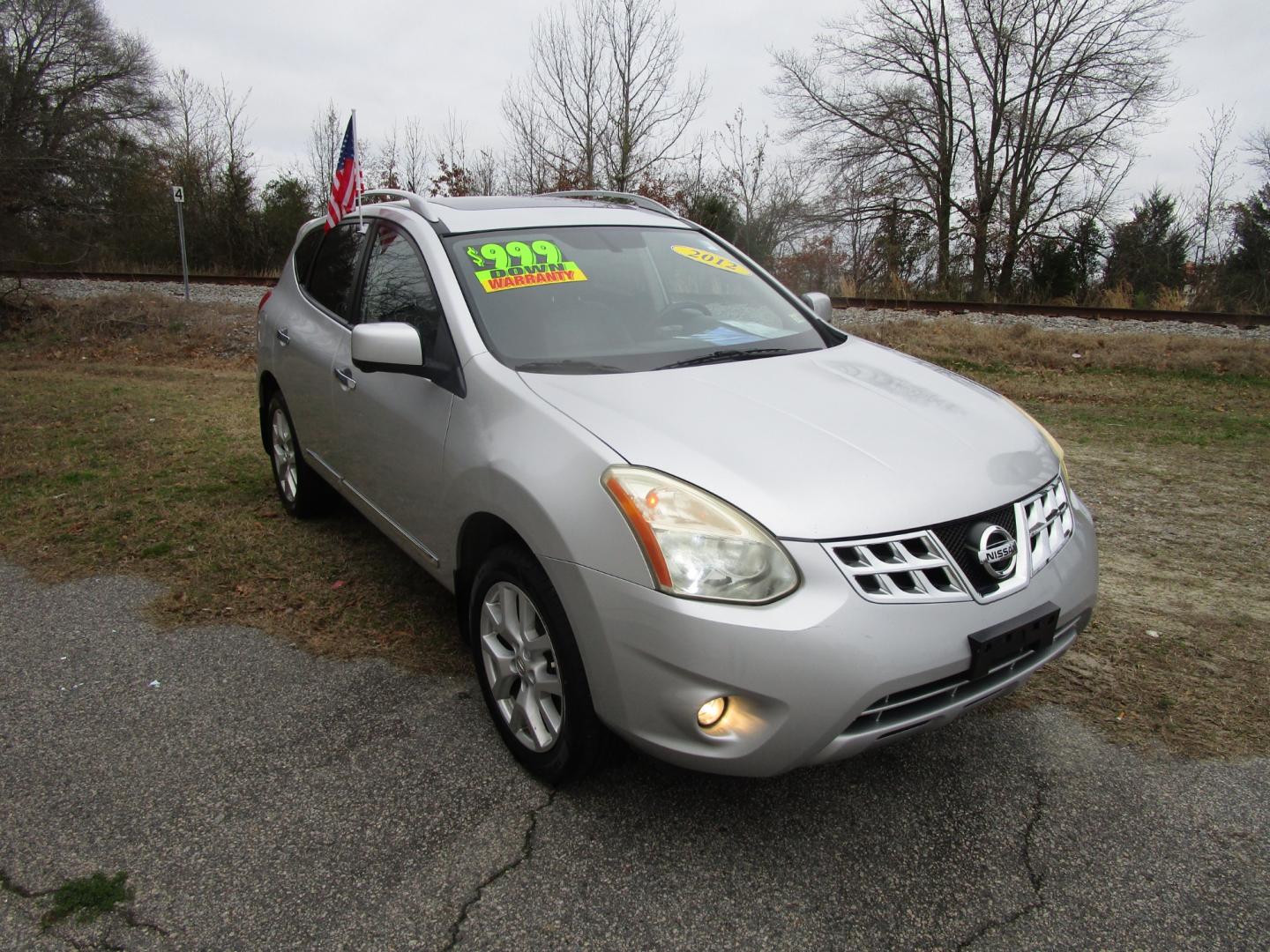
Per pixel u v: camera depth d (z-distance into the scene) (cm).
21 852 237
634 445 237
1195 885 230
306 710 307
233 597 392
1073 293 2355
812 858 239
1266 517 521
